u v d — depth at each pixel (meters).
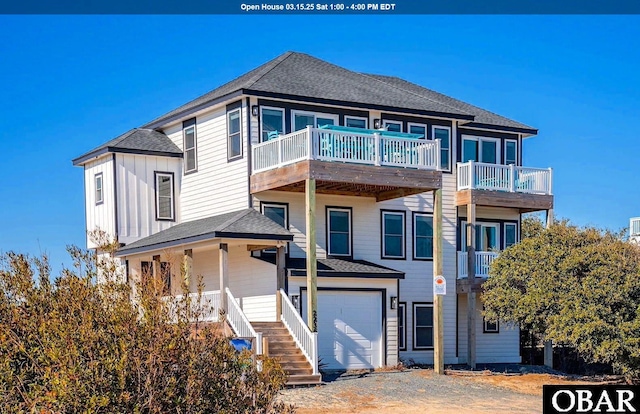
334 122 26.03
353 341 24.23
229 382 8.81
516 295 23.67
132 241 26.78
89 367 7.89
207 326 9.17
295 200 25.17
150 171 27.41
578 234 24.27
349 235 26.20
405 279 27.20
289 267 23.41
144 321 8.38
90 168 28.45
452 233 28.22
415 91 32.69
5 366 8.27
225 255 21.67
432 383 21.31
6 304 9.11
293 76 26.91
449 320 27.97
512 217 30.00
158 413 7.90
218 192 25.91
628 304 21.81
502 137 30.00
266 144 23.94
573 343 21.58
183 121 27.88
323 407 16.86
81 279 9.06
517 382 22.38
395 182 23.39
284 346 21.33
